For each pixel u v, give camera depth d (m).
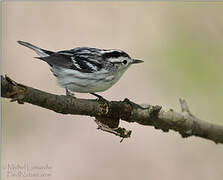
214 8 14.38
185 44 13.90
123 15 15.86
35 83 14.59
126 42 15.16
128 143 14.20
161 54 14.23
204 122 9.21
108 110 8.50
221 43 13.77
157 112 8.80
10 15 15.48
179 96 13.52
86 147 13.88
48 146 13.64
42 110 14.02
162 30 14.81
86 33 15.64
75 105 8.02
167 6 15.18
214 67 13.29
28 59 15.09
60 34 15.59
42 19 15.73
